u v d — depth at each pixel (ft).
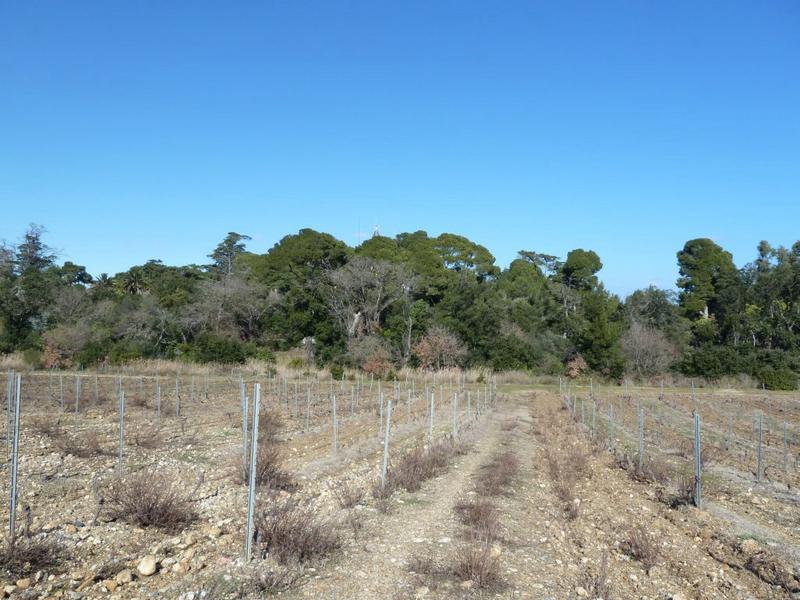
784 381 179.01
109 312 195.00
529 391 165.68
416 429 78.84
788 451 70.54
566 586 25.72
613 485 48.57
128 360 162.20
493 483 44.29
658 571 27.55
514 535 33.06
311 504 37.60
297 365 176.45
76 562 26.35
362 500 39.09
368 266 212.84
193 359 174.40
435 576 25.85
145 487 32.78
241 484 41.75
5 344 172.35
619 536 33.65
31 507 34.42
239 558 26.63
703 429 93.45
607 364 195.42
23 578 24.13
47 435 59.67
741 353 203.92
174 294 214.07
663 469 51.60
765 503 42.34
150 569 24.97
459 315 208.44
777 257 272.51
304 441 64.95
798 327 218.18
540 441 75.51
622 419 101.71
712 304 277.03
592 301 240.94
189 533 30.04
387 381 171.22
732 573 28.09
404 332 197.88
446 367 191.31
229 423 74.49
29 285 188.03
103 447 54.80
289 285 225.35
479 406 111.96
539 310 244.63
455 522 34.81
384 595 23.82
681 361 199.52
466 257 265.54
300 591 23.89
